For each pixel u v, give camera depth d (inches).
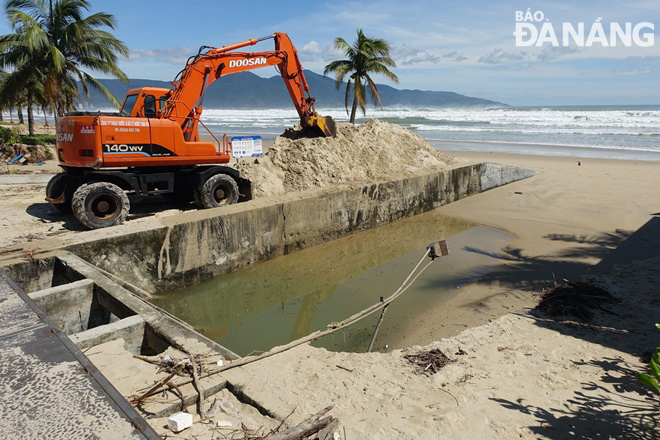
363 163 583.2
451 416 157.5
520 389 178.7
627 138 1349.7
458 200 653.3
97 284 258.1
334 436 137.2
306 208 458.9
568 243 445.4
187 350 189.8
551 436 149.3
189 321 323.9
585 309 254.1
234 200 433.4
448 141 1330.0
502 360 203.5
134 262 343.9
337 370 188.1
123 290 249.4
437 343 223.5
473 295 339.3
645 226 481.4
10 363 137.0
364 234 518.6
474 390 177.2
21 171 644.7
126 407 116.6
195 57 416.2
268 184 489.7
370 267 418.0
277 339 297.0
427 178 595.5
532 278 362.9
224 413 153.3
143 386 163.8
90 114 370.9
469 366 197.6
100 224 357.4
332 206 486.3
